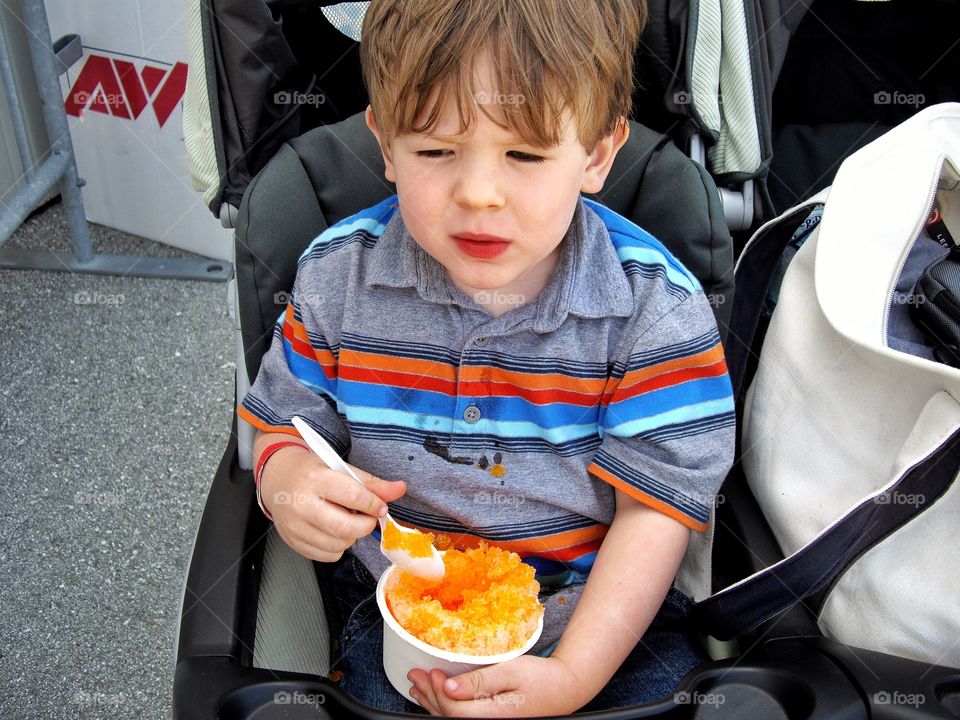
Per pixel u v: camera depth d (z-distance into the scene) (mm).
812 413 909
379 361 949
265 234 993
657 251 946
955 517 800
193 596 840
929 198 896
